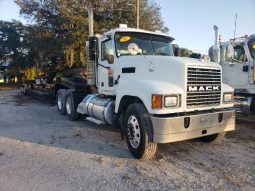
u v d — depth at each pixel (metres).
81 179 4.56
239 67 9.27
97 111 7.38
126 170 4.95
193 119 5.21
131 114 5.61
